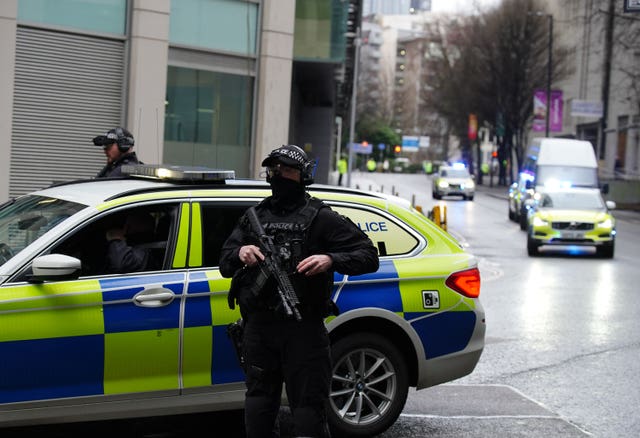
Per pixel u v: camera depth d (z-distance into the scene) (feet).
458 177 196.44
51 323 19.84
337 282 22.81
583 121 247.91
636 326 44.37
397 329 23.57
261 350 18.13
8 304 19.52
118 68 69.92
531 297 54.49
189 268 21.65
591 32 240.94
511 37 258.98
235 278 18.21
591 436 25.29
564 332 42.19
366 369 23.48
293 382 18.02
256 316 17.99
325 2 94.17
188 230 21.86
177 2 74.33
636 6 86.38
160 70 71.10
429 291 23.88
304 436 17.66
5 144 63.62
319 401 18.06
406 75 608.60
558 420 26.94
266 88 79.10
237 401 21.81
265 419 18.22
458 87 287.89
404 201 25.16
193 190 22.36
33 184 65.77
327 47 95.20
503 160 301.43
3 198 63.62
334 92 146.20
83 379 20.22
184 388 21.24
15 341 19.51
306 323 17.92
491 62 263.49
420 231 24.59
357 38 135.64
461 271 24.45
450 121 312.50
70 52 67.15
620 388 31.32
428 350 23.81
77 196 22.39
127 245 21.54
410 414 27.30
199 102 76.18
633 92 210.79
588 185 121.60
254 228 18.04
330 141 158.81
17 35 64.34
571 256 84.89
